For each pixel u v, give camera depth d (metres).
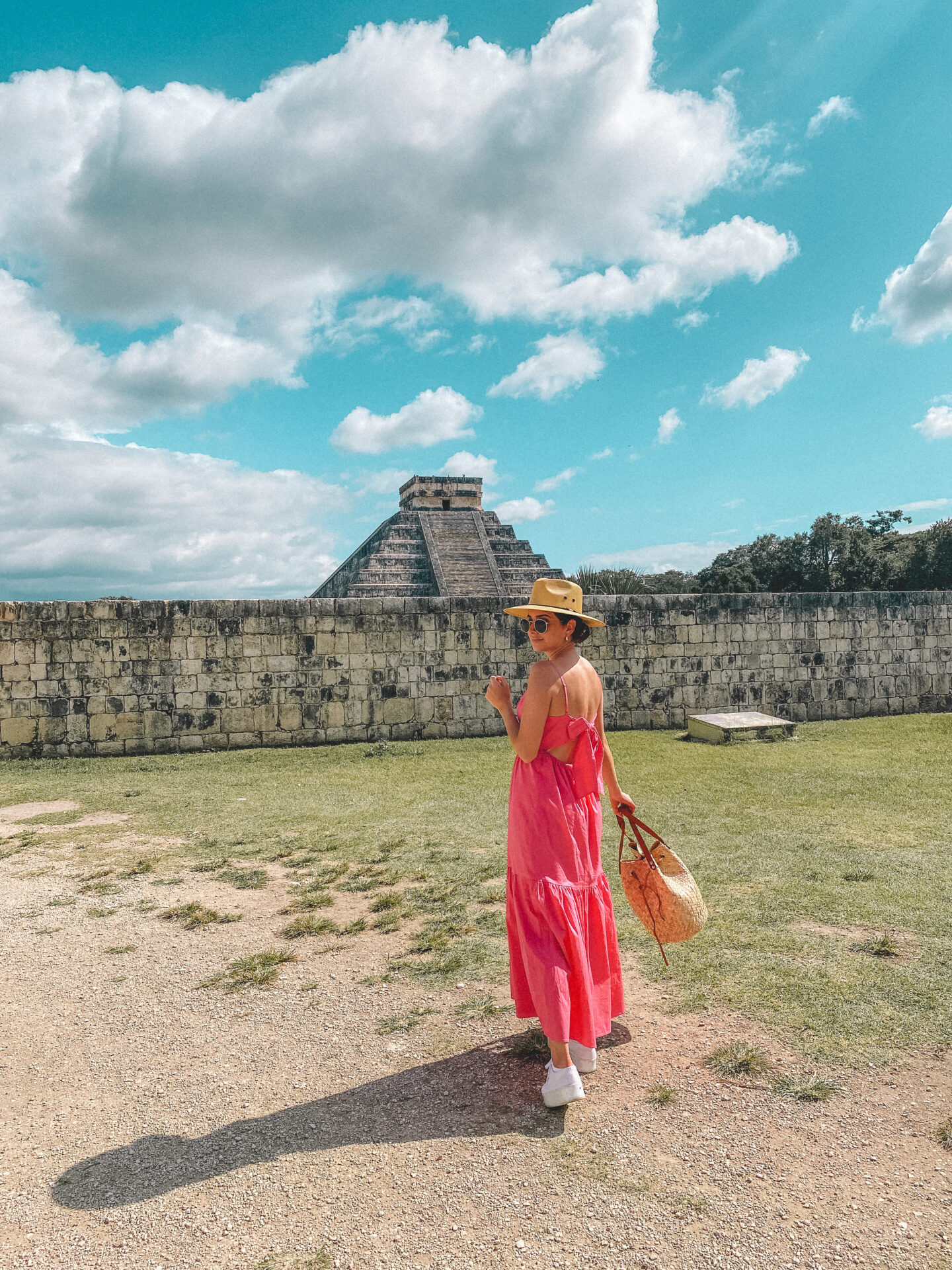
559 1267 1.94
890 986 3.56
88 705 12.64
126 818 8.08
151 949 4.46
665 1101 2.70
